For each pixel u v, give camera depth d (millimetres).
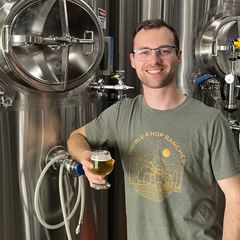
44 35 1205
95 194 1624
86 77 1385
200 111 1080
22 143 1233
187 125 1074
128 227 1192
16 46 1130
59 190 1316
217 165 1055
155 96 1098
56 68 1253
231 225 1043
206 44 1850
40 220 1281
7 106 1173
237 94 1869
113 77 1658
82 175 1339
